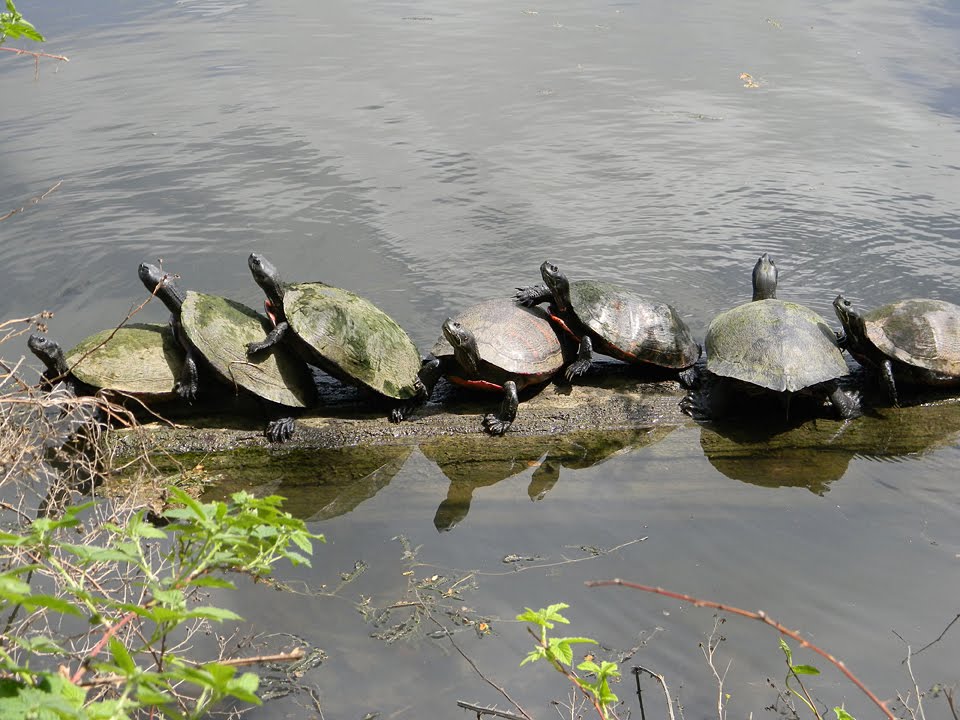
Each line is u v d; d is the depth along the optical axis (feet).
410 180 38.42
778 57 58.70
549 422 22.44
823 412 23.12
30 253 31.48
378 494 20.67
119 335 22.03
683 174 39.88
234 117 45.06
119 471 20.33
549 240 33.58
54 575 11.75
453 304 29.22
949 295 29.73
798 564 18.21
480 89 50.70
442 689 14.78
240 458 21.24
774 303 23.80
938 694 14.58
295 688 14.78
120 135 42.09
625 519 19.79
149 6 67.77
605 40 62.03
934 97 50.72
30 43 56.29
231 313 22.59
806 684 14.90
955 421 22.74
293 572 17.89
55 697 5.85
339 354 21.70
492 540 19.08
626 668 15.26
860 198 37.50
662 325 23.95
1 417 15.21
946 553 18.48
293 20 65.57
